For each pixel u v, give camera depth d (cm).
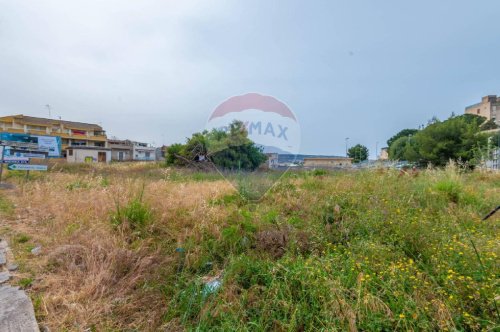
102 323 138
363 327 124
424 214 286
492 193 420
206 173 635
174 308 152
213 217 287
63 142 3606
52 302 150
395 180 458
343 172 712
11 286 166
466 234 214
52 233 248
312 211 317
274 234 240
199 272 195
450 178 438
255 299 158
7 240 239
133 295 162
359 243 210
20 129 3356
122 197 323
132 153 4169
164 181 523
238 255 216
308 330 128
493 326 115
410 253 202
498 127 3069
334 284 144
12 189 499
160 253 219
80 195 372
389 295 141
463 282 147
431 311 129
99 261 188
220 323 137
